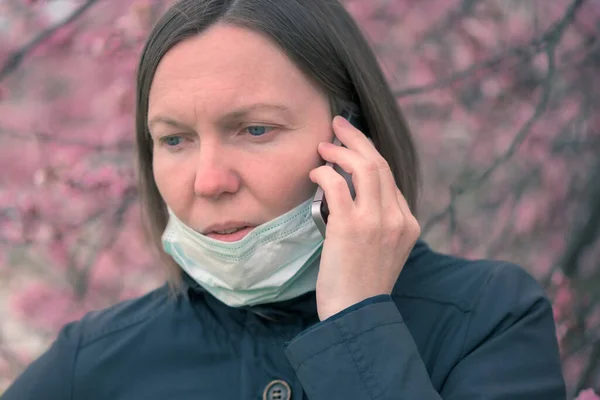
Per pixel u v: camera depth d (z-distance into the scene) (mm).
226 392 1337
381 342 1146
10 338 3309
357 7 3279
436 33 3264
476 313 1294
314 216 1243
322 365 1149
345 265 1202
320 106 1295
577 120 3217
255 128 1232
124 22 3098
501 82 3172
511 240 3223
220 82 1197
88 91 3215
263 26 1216
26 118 3221
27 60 3186
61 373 1442
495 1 3207
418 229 1270
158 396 1364
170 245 1385
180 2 1277
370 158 1266
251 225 1257
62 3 3191
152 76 1291
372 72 1467
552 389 1246
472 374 1229
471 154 3293
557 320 2877
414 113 3270
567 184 3236
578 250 3064
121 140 3188
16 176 3189
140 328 1449
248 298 1324
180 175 1270
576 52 3182
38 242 3172
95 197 3139
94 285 3246
